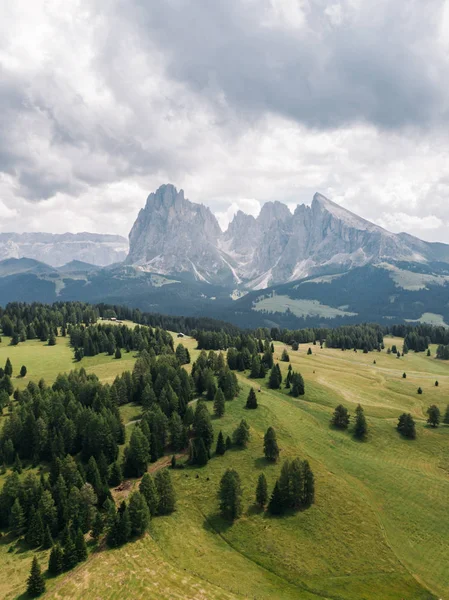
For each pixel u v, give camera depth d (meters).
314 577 73.50
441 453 121.56
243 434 114.81
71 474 99.81
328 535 83.00
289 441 118.25
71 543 78.50
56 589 70.50
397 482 104.00
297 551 79.38
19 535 89.56
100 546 83.31
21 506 93.44
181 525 88.00
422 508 93.94
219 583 71.44
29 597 69.00
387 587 71.50
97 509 93.62
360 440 126.75
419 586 71.81
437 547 81.88
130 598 67.19
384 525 86.75
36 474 109.75
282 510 89.75
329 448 118.81
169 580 71.75
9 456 115.31
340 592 70.38
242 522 87.88
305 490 91.88
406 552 79.75
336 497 93.44
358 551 79.06
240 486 93.69
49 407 130.62
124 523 83.94
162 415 123.12
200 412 121.31
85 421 121.69
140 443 108.62
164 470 95.69
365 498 94.81
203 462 108.38
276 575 74.44
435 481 105.88
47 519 89.25
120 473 104.88
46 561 79.25
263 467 104.38
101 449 113.25
